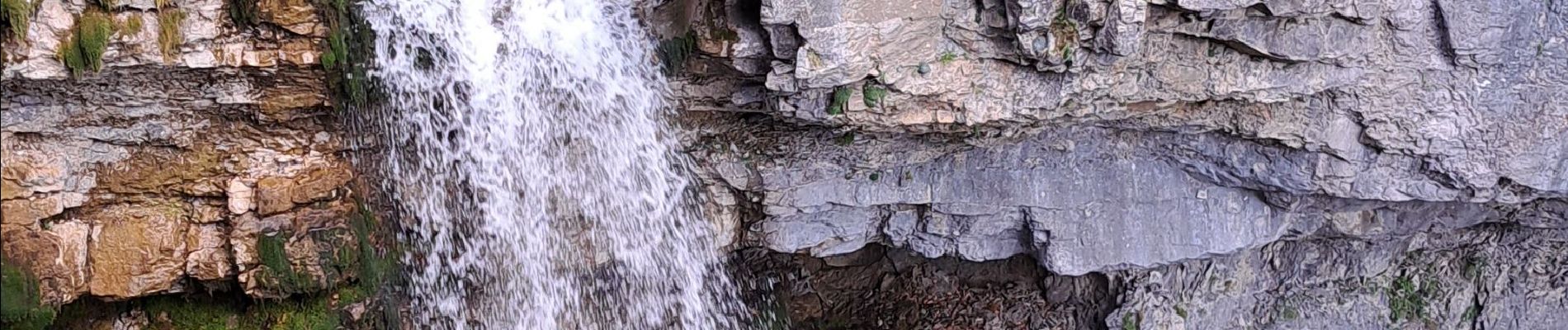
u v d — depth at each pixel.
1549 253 10.37
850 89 7.00
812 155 8.56
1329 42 7.21
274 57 6.74
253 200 7.36
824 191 8.95
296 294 7.73
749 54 6.96
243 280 7.38
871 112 7.19
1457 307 10.50
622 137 8.00
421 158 7.73
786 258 10.62
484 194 8.02
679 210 8.92
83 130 6.88
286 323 7.83
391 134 7.54
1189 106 8.00
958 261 11.00
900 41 6.81
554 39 7.38
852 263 10.95
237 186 7.31
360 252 7.81
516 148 7.82
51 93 6.58
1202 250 9.40
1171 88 7.48
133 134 7.04
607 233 8.74
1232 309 10.53
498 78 7.41
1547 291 10.44
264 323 7.84
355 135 7.54
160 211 7.29
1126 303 10.27
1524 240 10.29
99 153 7.03
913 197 9.11
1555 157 8.03
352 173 7.72
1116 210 9.26
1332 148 8.18
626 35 7.30
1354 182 8.48
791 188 8.84
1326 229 9.59
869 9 6.61
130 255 7.19
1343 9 6.98
